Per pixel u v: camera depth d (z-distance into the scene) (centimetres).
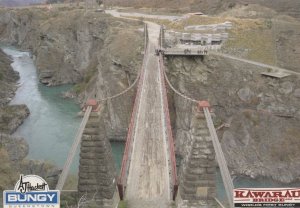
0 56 12756
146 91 5819
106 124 7362
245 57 7762
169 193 3328
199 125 3066
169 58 7450
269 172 6081
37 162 4647
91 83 9106
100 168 3166
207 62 7275
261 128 6481
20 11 17025
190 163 3088
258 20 9056
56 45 11362
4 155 4431
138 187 3416
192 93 7169
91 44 10706
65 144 6581
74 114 8244
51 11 14712
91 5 15225
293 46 7969
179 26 9688
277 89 6775
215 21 9488
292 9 11544
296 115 6544
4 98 9169
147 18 11094
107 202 3178
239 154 6372
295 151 6188
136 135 4391
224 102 6994
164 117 4784
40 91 10094
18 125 7488
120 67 7662
